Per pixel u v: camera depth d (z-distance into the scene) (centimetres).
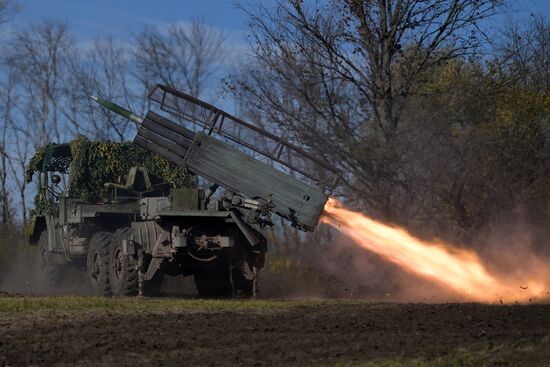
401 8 4591
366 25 4619
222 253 3600
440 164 4475
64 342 2173
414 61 4631
